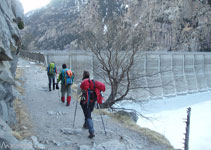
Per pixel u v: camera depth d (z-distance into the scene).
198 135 31.53
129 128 6.80
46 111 7.66
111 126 6.70
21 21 11.34
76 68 27.48
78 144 4.88
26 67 23.47
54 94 10.70
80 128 6.02
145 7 170.75
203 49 134.25
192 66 72.06
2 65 5.21
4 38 5.02
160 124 26.88
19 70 19.45
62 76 8.59
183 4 153.50
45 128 5.85
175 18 152.25
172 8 156.38
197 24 145.38
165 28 152.12
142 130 6.70
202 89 71.31
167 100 51.94
